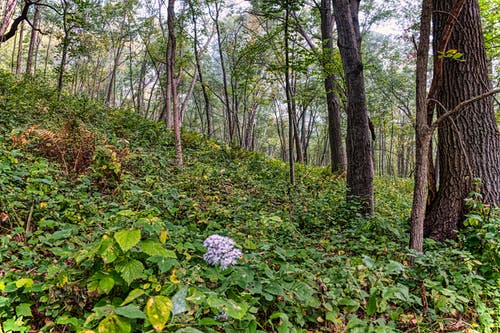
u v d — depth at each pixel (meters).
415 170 3.70
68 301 2.43
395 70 21.91
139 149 7.60
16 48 28.36
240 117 36.78
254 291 2.55
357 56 6.62
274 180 8.50
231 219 4.78
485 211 3.97
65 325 2.36
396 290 2.54
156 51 20.83
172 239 3.30
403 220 5.62
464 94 4.38
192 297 2.09
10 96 8.70
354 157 6.48
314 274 3.12
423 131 3.61
